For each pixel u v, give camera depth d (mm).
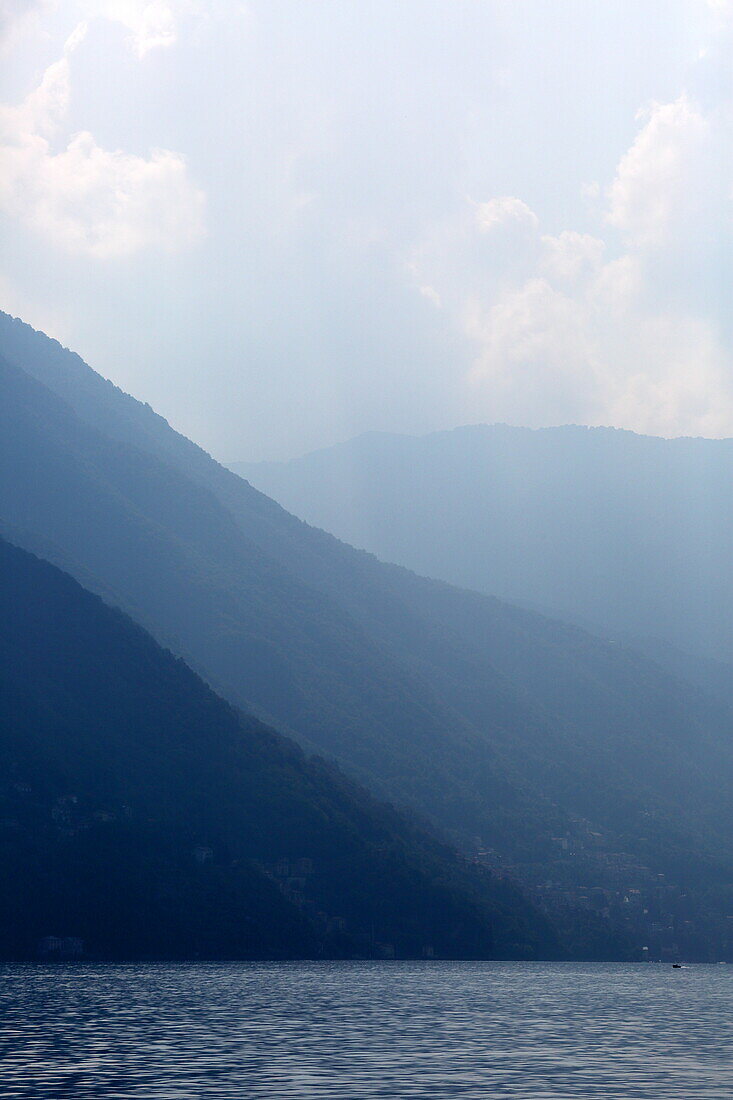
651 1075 126312
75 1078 116250
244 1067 125125
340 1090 112938
